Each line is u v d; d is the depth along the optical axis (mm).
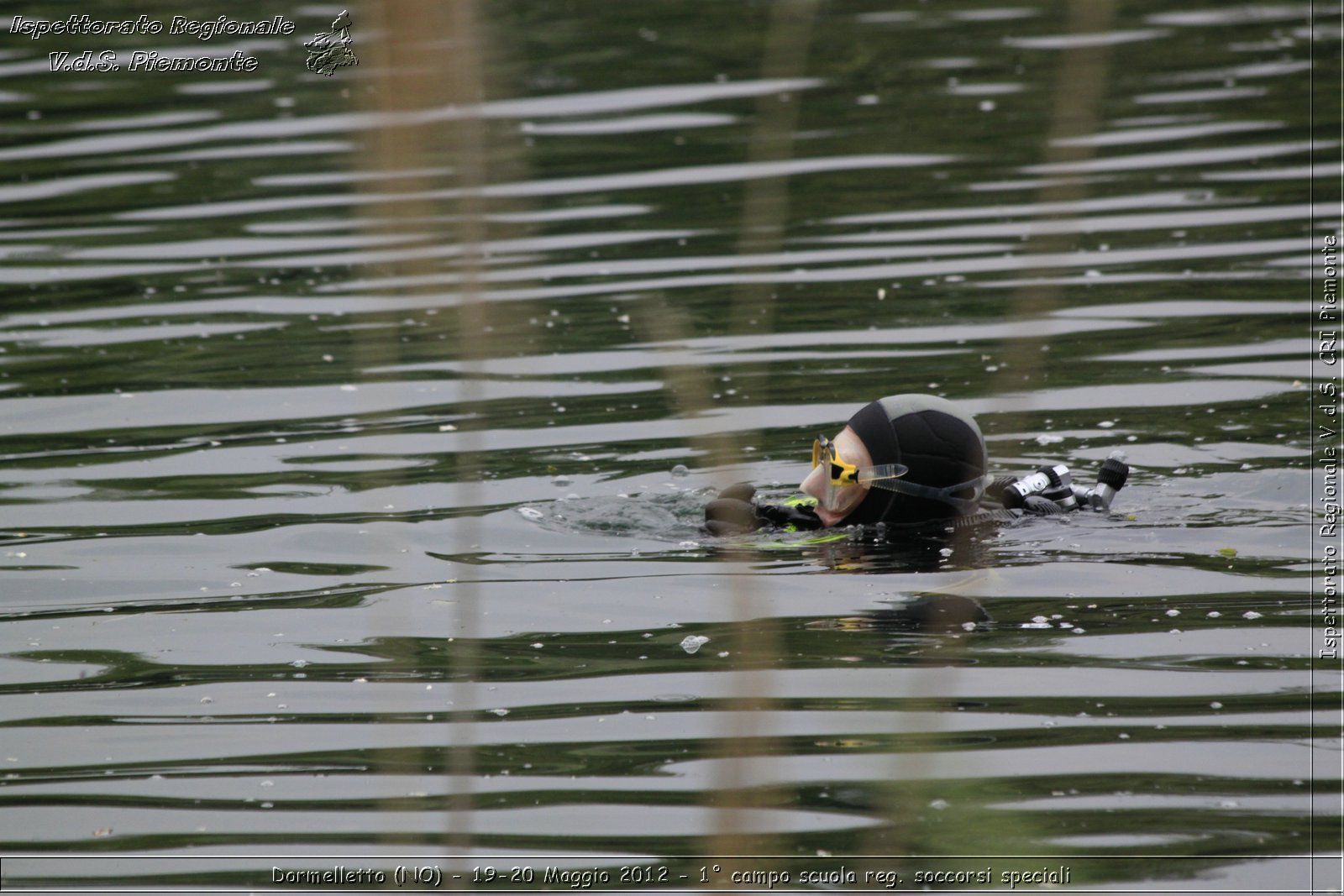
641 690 7445
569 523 9922
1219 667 7500
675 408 12250
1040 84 22781
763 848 5965
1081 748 6711
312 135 21266
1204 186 18219
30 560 9438
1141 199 17969
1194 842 5934
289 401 12648
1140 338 13539
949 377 12562
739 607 4578
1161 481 10359
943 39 25953
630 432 11734
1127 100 22297
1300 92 21891
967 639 7941
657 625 8266
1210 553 9070
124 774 6777
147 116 22312
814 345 13625
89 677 7812
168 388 13047
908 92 22875
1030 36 25781
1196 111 21422
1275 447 10844
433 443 11602
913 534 9633
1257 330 13555
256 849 6156
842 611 8367
